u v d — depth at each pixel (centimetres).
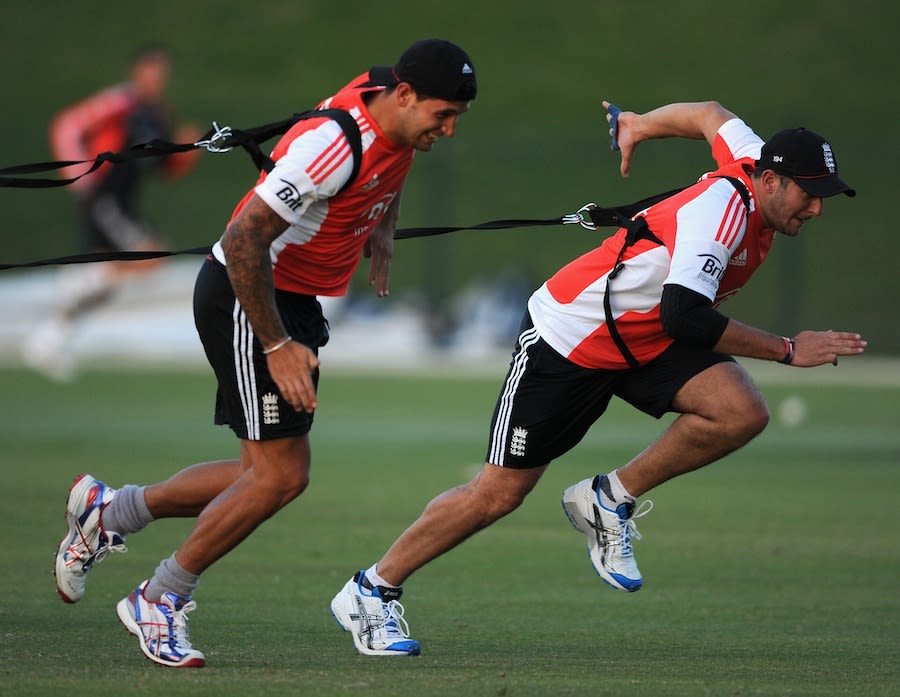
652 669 1714
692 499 3506
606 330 1855
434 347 7431
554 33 12312
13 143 10181
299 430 1725
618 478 1945
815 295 8681
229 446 4144
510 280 7662
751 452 4434
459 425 4900
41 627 1927
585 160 9912
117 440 4259
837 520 3186
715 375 1873
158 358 7119
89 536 1891
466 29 12419
